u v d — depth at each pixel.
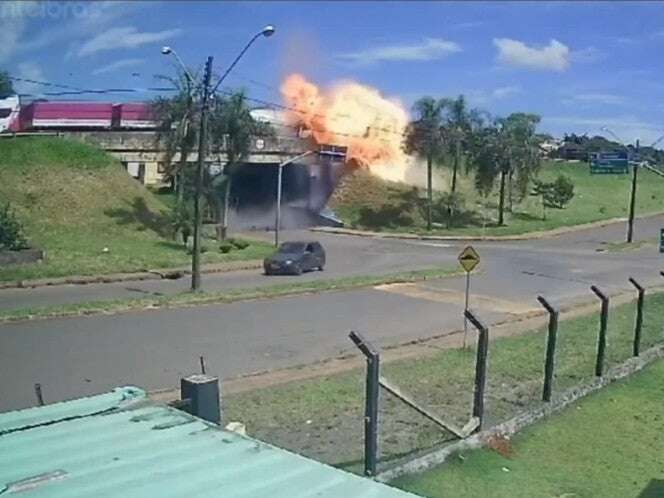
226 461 4.92
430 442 11.70
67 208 43.25
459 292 30.31
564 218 70.75
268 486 4.57
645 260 45.66
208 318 22.94
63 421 5.61
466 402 13.94
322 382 15.20
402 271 37.47
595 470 11.72
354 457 10.83
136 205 46.69
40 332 20.05
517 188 72.94
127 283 32.22
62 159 47.41
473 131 67.50
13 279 30.72
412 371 16.30
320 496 4.46
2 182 43.56
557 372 16.44
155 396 14.28
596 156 58.28
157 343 19.20
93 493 4.34
